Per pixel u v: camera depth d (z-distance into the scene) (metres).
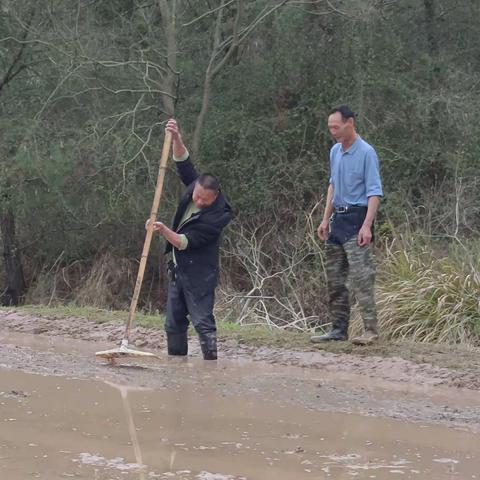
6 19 61.09
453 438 19.84
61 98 60.47
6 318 39.25
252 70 62.31
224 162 61.41
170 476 16.06
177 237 28.83
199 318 29.64
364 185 30.62
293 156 61.62
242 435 19.36
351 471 16.84
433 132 59.22
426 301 40.12
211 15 61.72
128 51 60.56
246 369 28.42
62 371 26.17
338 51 60.59
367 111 59.31
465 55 64.06
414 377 27.66
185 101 61.47
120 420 20.30
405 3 62.75
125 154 57.31
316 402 23.30
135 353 27.89
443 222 56.19
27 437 18.45
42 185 60.88
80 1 60.19
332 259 32.06
